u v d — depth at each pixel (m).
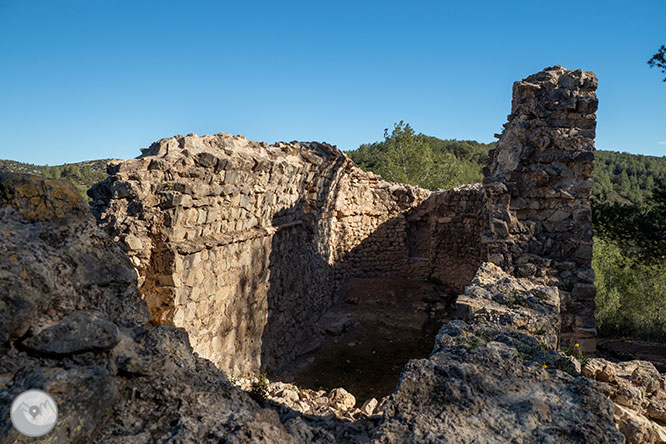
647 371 4.79
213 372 2.99
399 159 34.59
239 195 8.38
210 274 7.50
